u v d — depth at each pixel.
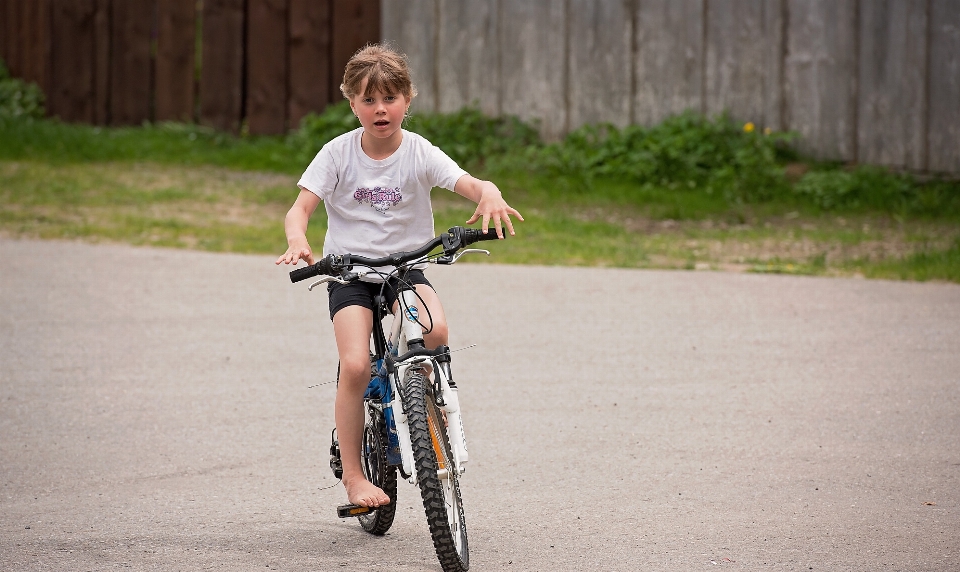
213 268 36.53
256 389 24.97
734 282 35.28
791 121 49.50
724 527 17.53
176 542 16.97
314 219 44.03
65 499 18.75
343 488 19.56
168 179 50.28
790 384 25.25
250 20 56.22
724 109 50.44
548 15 52.66
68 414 23.14
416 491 20.05
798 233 42.47
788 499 18.75
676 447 21.39
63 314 30.80
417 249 15.73
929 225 43.31
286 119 56.59
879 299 33.03
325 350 28.06
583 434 22.14
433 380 16.14
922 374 25.89
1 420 22.69
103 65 58.22
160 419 22.94
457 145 52.34
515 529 17.53
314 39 55.69
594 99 52.44
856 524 17.61
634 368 26.55
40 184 48.09
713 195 47.66
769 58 49.50
